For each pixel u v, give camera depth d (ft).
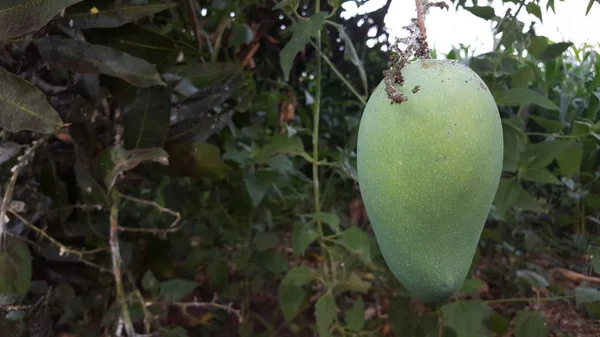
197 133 1.67
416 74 0.86
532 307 1.79
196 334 2.02
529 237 1.93
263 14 2.23
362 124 0.91
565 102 1.97
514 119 1.72
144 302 1.48
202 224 2.10
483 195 0.82
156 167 1.60
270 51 2.61
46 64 1.44
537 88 2.02
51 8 1.04
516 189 1.56
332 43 2.43
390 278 1.58
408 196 0.80
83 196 1.53
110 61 1.30
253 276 2.09
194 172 1.61
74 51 1.29
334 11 1.32
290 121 2.53
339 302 2.13
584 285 1.62
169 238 2.06
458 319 1.39
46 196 1.53
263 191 1.74
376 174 0.84
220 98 1.70
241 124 2.36
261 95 2.37
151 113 1.51
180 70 1.68
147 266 1.96
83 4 1.32
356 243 1.48
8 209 1.30
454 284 0.82
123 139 1.55
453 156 0.79
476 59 1.70
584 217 1.89
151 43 1.52
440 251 0.82
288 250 2.49
